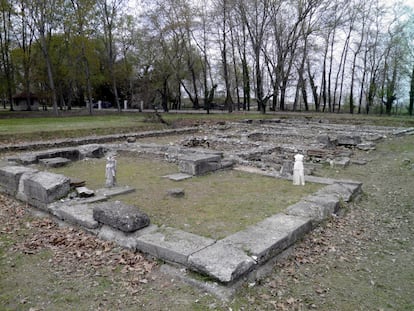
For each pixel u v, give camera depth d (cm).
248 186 763
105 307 337
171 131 1873
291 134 1661
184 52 3662
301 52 3544
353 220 592
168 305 338
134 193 702
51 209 587
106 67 4162
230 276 350
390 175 954
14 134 1449
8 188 722
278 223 495
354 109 4275
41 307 338
